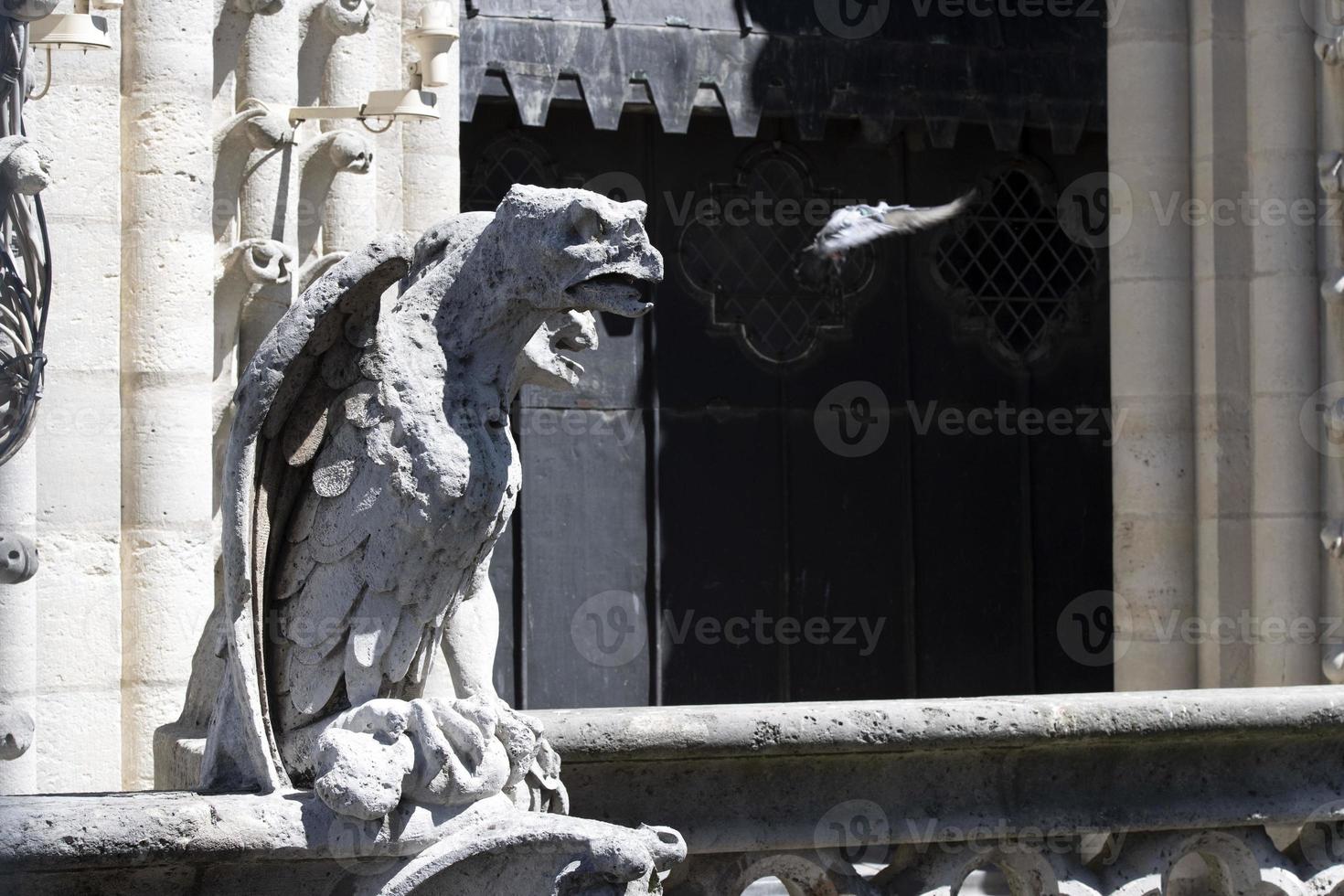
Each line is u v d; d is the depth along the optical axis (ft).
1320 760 46.78
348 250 60.18
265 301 57.52
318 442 33.27
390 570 32.96
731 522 82.23
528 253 33.19
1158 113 72.43
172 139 54.49
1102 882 44.78
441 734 31.73
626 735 40.55
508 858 32.17
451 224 35.27
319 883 32.14
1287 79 70.90
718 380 82.43
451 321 34.14
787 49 80.53
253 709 32.58
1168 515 72.23
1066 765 44.32
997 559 85.46
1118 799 44.73
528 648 79.30
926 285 85.05
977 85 82.48
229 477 32.53
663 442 81.66
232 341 57.11
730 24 79.97
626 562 81.00
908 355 84.64
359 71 60.90
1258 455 71.46
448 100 63.77
